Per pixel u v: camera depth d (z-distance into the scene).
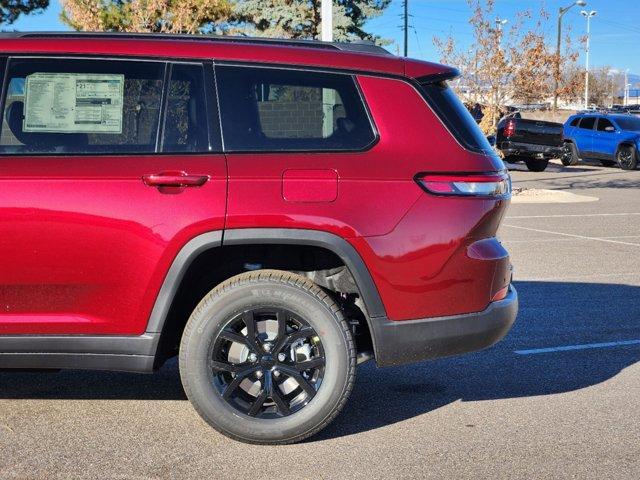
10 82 4.11
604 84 95.75
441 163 4.13
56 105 4.10
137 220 3.95
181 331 4.52
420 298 4.11
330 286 4.38
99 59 4.15
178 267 3.97
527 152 26.38
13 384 5.16
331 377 4.08
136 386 5.14
